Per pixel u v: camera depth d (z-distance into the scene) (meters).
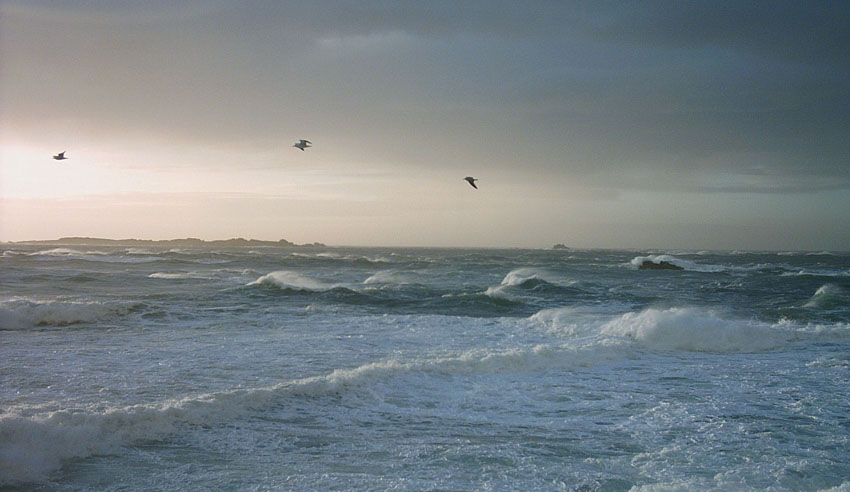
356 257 72.81
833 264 73.88
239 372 10.91
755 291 30.16
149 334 15.21
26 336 14.77
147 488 6.05
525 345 14.19
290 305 21.47
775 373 11.84
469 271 45.22
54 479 6.21
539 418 8.66
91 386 9.70
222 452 7.04
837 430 8.23
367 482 6.23
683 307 21.81
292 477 6.34
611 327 16.16
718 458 7.12
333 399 9.19
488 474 6.51
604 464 6.88
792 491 6.19
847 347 14.85
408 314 20.30
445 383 10.42
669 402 9.58
